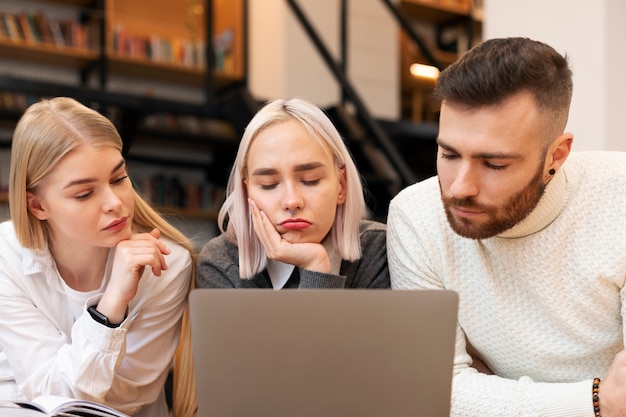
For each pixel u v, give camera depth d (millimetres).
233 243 1605
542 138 1214
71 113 1400
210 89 4734
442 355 1057
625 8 3010
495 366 1494
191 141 5148
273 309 1067
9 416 1150
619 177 1360
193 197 5383
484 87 1177
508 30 3338
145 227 1623
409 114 5836
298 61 5434
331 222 1503
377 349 1061
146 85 5527
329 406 1066
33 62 5070
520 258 1381
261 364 1070
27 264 1486
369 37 5844
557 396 1235
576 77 3084
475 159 1205
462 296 1456
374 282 1609
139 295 1519
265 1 5582
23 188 1418
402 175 3975
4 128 4812
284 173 1447
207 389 1080
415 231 1491
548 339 1400
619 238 1332
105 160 1384
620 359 1214
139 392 1543
